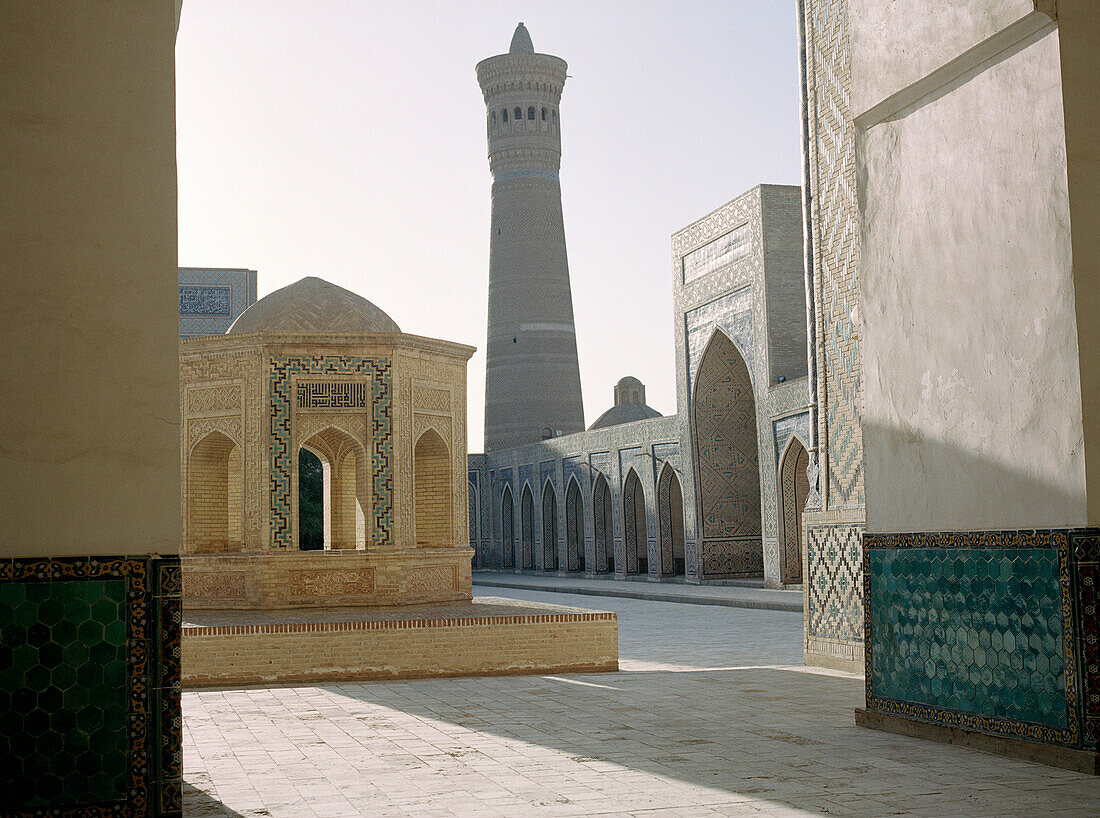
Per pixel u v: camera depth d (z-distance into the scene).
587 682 6.46
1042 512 3.88
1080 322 3.77
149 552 3.26
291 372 8.48
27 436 3.20
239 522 9.30
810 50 7.18
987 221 4.23
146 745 3.17
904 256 4.71
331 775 3.72
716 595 16.33
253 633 6.77
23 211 3.26
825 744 4.20
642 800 3.26
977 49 4.23
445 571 8.91
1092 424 3.72
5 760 3.10
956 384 4.36
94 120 3.36
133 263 3.34
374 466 8.53
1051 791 3.34
